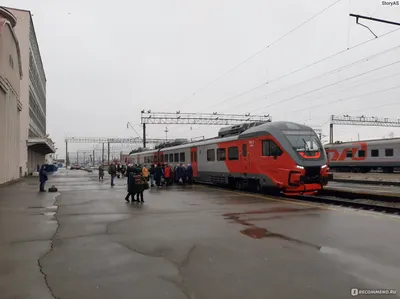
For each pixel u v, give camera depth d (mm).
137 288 4578
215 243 6898
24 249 6527
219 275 5059
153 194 16641
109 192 18047
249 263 5609
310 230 7969
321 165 14953
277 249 6414
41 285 4684
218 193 17000
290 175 14773
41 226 8711
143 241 7109
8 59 24078
